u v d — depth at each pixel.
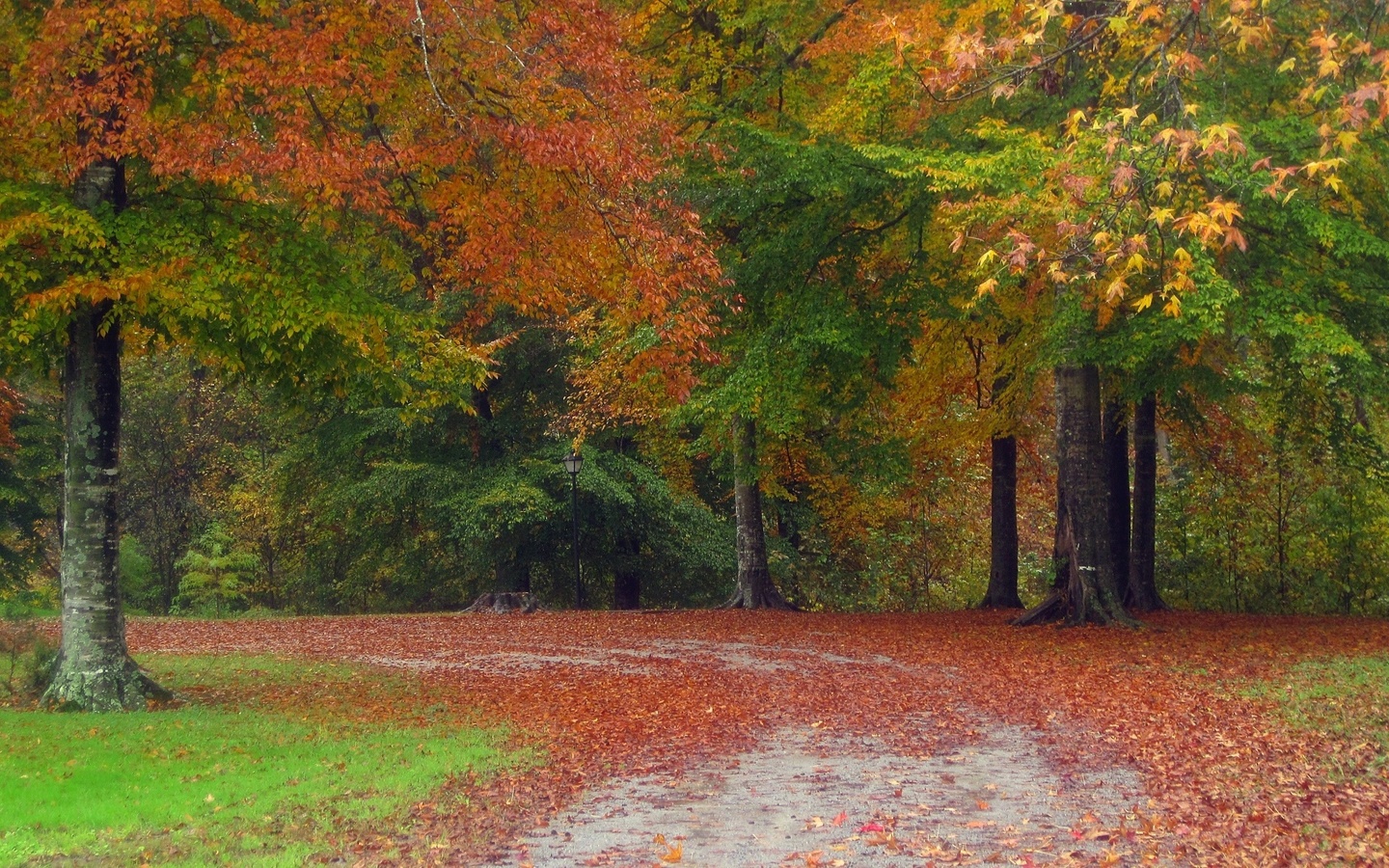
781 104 21.42
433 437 32.31
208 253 12.02
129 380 37.91
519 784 8.91
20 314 11.52
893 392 25.16
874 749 10.33
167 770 9.13
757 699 13.46
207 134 11.44
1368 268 17.08
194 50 12.68
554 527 33.53
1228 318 16.72
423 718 12.20
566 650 19.31
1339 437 23.52
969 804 8.08
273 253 12.19
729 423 23.48
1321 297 16.78
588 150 12.58
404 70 13.04
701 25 22.36
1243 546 28.23
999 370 23.91
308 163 11.51
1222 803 7.94
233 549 37.12
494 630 23.14
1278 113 16.69
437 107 13.19
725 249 20.45
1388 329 17.25
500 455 32.66
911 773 9.25
